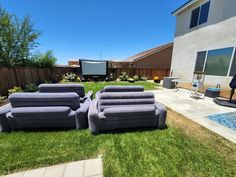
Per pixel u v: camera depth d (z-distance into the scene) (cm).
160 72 1688
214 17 651
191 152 229
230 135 289
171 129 315
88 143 252
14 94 281
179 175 180
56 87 400
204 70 728
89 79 1463
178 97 647
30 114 276
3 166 192
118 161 206
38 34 1009
